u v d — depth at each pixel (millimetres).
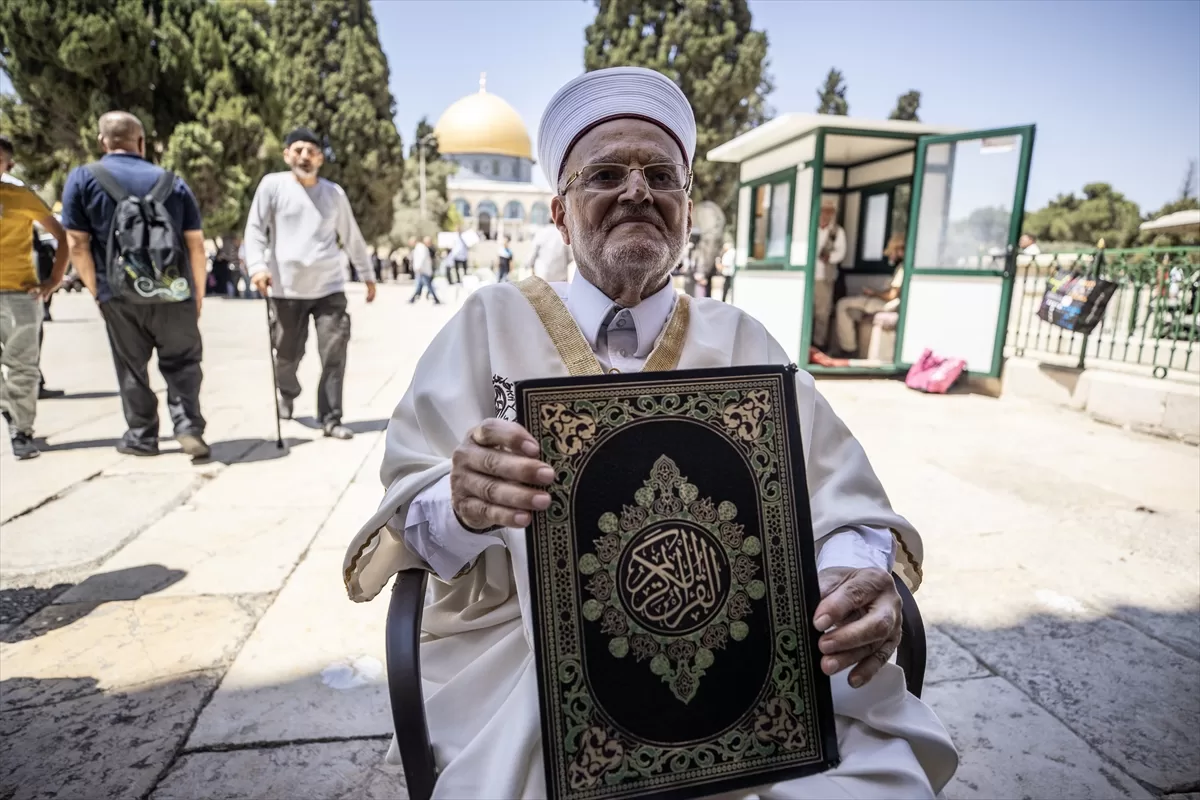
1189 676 2375
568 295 1542
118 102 18172
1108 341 7168
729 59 28438
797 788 1109
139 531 3473
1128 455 4832
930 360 7211
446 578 1255
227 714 2133
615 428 1089
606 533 1063
